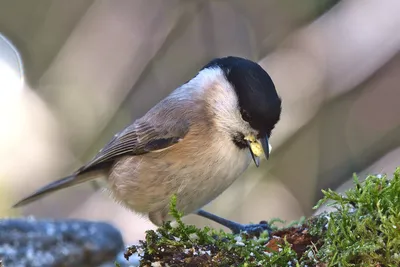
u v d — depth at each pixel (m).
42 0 15.62
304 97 13.00
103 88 14.55
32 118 14.48
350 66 13.06
